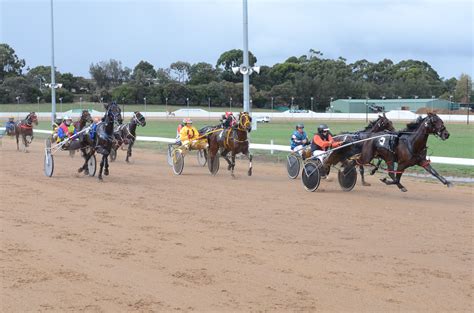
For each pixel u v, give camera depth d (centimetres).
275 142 3328
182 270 755
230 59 12219
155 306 621
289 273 738
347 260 799
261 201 1308
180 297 649
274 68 12100
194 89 10306
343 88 11000
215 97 10388
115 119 1672
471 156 2472
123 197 1371
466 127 5647
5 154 2639
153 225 1042
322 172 1474
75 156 2484
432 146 3116
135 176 1800
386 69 13112
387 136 1347
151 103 10169
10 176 1781
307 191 1462
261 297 647
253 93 10438
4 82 10056
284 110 10294
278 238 936
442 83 12450
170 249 866
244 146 1742
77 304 629
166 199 1341
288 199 1336
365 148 1391
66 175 1814
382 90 11231
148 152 2784
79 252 853
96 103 9762
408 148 1316
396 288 677
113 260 807
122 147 2836
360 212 1168
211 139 1800
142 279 717
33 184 1598
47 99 10038
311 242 907
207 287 684
